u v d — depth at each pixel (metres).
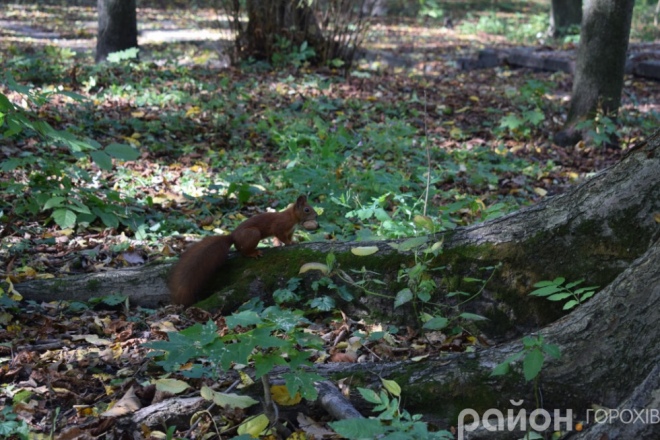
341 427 3.11
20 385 4.08
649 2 27.48
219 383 4.00
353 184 7.14
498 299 4.68
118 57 13.31
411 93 12.82
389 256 4.94
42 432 3.72
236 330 4.66
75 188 6.61
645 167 4.43
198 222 6.74
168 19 24.16
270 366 3.39
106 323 4.84
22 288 5.10
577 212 4.58
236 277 5.09
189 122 9.77
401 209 6.61
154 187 7.46
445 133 10.48
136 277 5.17
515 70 16.61
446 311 4.78
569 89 14.47
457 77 15.22
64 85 11.21
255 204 7.23
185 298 4.98
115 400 3.97
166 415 3.79
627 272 3.79
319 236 5.93
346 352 4.47
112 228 6.31
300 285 5.01
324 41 14.35
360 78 13.59
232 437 3.73
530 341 3.34
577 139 10.38
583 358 3.68
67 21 22.59
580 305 3.96
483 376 3.80
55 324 4.78
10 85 5.87
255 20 14.27
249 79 12.79
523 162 9.20
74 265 5.68
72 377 4.14
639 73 15.62
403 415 3.41
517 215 4.79
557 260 4.57
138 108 10.23
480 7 29.86
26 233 6.12
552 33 22.34
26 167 7.41
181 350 3.30
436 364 3.94
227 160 8.50
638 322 3.63
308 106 10.77
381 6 26.77
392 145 9.05
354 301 4.93
